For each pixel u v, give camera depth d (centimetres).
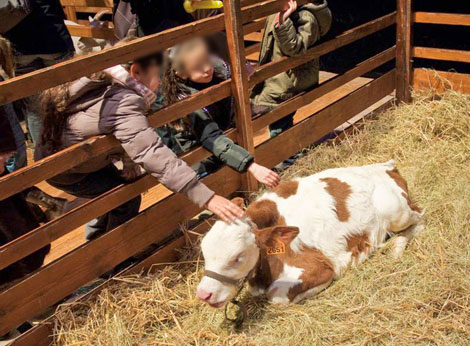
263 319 284
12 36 391
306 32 366
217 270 265
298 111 511
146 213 311
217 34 317
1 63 277
